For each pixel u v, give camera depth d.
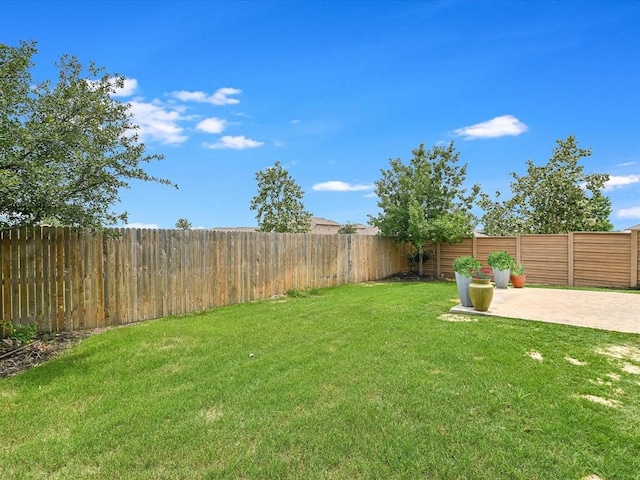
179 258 7.59
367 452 2.47
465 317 6.53
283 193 19.16
